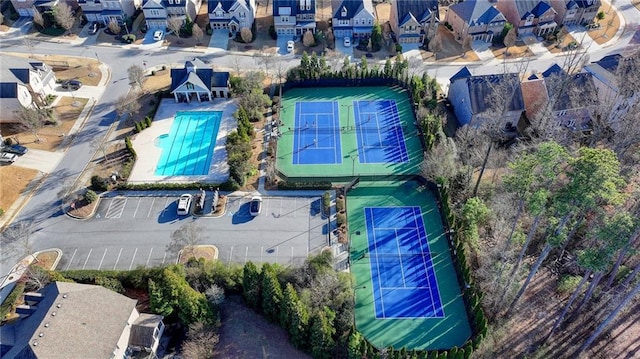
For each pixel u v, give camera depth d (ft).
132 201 286.46
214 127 342.64
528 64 399.03
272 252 257.75
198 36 434.30
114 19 457.27
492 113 310.04
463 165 299.58
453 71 407.03
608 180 167.22
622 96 313.32
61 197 282.36
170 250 256.11
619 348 213.05
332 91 382.22
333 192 292.61
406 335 222.28
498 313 229.25
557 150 183.62
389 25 471.21
